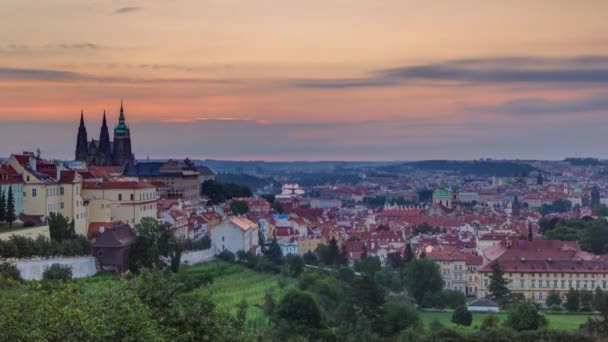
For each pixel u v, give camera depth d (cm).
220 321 18238
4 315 15038
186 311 17675
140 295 17575
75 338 14688
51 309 15138
